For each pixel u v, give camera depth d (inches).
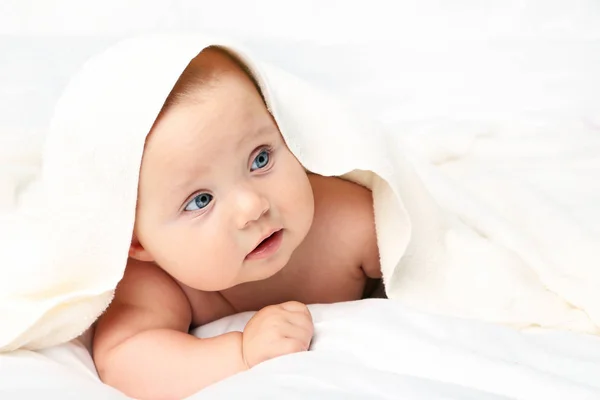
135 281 38.1
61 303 34.9
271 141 35.5
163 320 37.7
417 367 31.2
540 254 38.5
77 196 34.2
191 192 33.6
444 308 38.2
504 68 55.5
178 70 32.7
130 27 64.9
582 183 43.6
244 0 65.6
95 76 34.1
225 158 33.6
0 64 58.5
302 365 31.0
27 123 51.9
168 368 34.9
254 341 33.7
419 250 39.8
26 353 34.6
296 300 42.2
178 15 65.1
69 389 31.3
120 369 35.5
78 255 34.5
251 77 35.9
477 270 38.8
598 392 28.5
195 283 35.6
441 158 47.8
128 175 33.2
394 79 56.3
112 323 37.0
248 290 41.1
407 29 62.8
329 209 41.1
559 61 55.4
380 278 43.8
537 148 47.4
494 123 48.9
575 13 61.6
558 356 32.1
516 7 62.2
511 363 30.4
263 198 34.3
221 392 29.8
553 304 37.1
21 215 41.7
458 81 55.1
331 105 39.8
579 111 50.5
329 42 63.2
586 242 38.7
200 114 33.0
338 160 38.3
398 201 38.6
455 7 62.8
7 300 35.0
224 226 34.0
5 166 46.1
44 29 65.4
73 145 33.9
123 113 32.9
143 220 34.4
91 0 65.8
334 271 41.6
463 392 28.4
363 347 32.7
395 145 41.0
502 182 43.6
